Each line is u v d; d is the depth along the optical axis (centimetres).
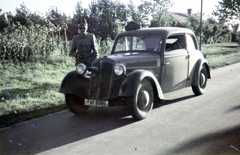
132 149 404
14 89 823
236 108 612
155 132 475
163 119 550
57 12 2330
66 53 1455
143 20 2400
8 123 539
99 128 507
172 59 648
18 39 1272
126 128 502
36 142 442
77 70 570
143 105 549
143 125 516
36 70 1119
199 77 744
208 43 4212
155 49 631
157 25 2386
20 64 1195
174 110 616
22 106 647
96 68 543
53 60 1319
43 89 834
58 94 763
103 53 1532
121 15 2331
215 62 1545
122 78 534
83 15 2302
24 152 403
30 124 536
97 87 545
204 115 568
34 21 2155
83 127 515
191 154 383
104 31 2262
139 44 654
